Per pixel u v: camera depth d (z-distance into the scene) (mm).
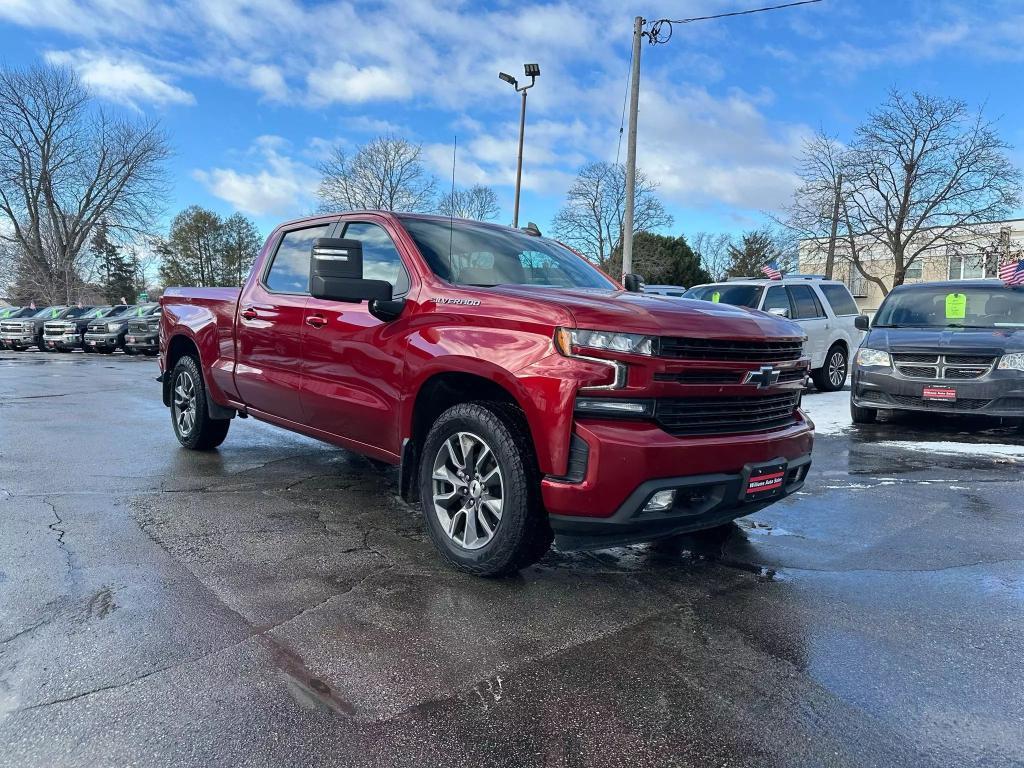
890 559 3725
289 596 3078
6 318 30859
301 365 4457
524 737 2109
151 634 2682
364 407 3939
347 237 4453
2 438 6609
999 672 2551
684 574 3477
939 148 30250
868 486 5297
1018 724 2223
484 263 4078
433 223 4281
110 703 2217
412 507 4488
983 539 4066
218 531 3926
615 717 2225
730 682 2455
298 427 4672
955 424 8195
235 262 70500
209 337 5473
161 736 2059
